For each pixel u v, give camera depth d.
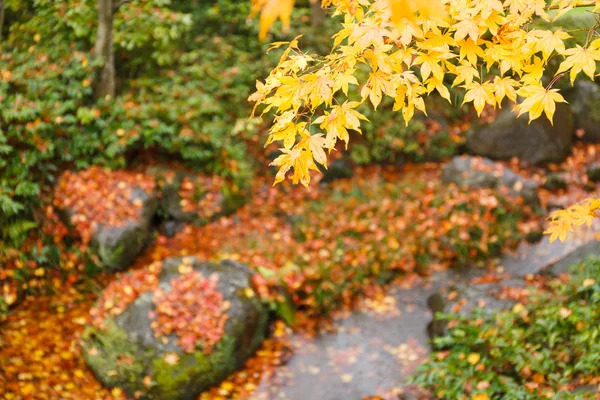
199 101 7.73
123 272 6.45
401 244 6.94
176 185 7.23
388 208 7.46
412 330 5.79
